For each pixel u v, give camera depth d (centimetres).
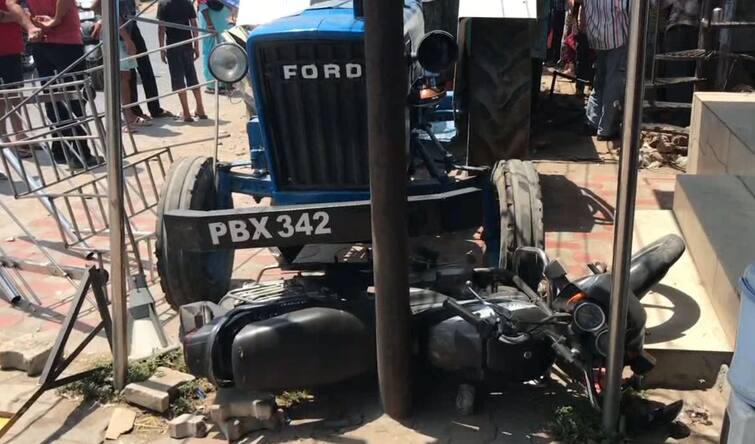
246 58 387
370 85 292
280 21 387
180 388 367
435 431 334
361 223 349
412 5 479
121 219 350
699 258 436
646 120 773
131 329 410
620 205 292
